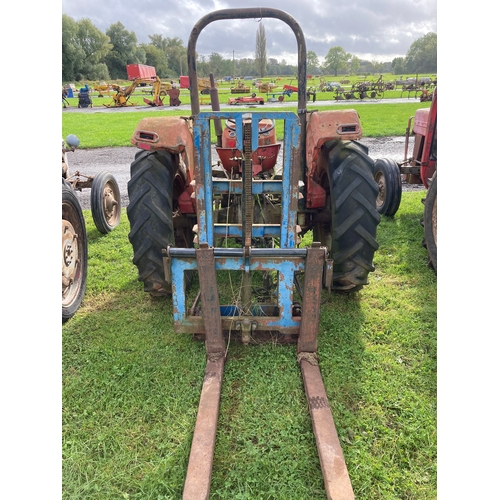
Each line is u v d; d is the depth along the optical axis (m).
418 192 6.73
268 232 2.85
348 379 2.60
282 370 2.66
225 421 2.30
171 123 2.94
